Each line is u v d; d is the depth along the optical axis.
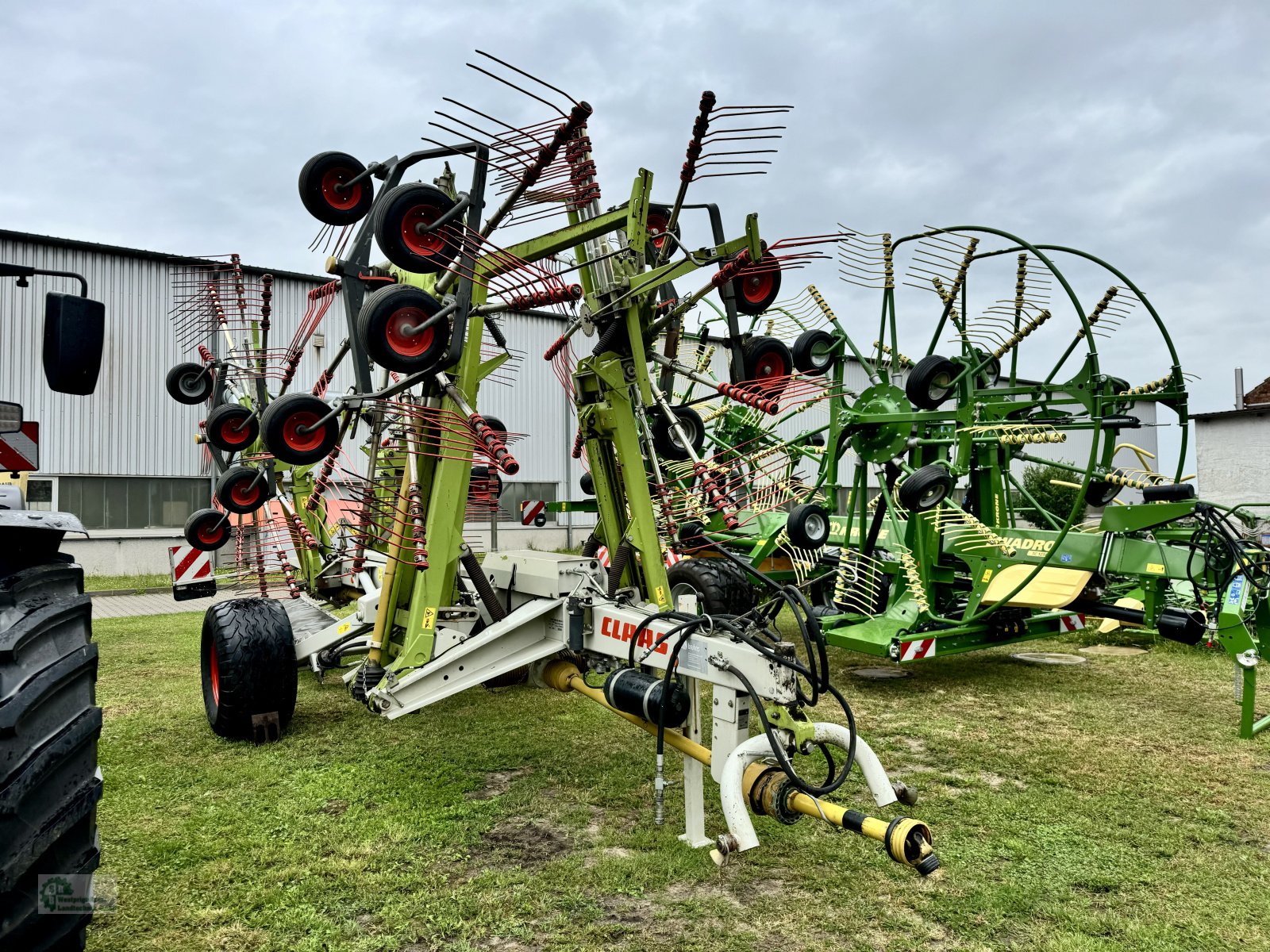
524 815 3.41
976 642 5.84
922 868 2.15
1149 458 7.23
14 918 1.79
